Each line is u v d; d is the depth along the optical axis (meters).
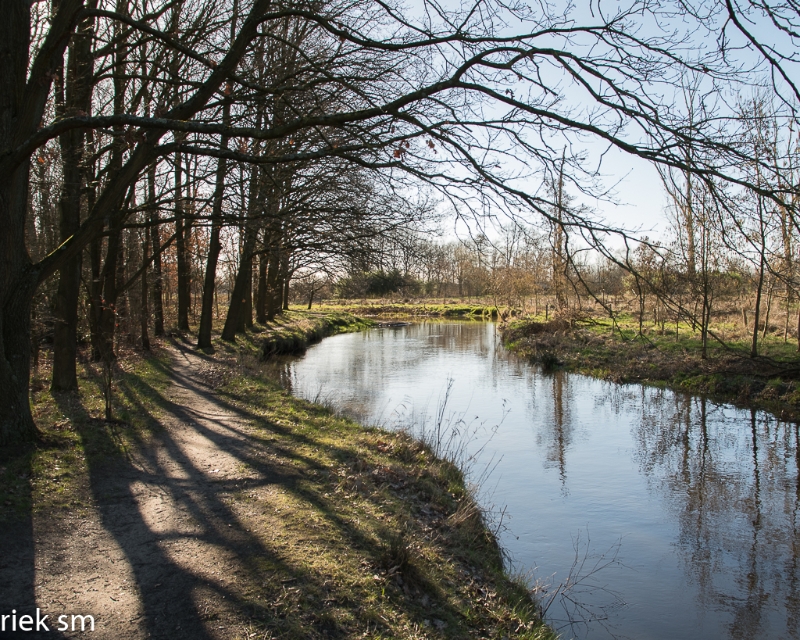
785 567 7.14
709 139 4.75
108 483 6.76
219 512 6.01
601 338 25.08
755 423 13.74
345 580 4.80
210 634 3.90
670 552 7.46
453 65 6.48
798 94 4.24
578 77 5.20
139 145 7.25
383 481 7.57
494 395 17.20
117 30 10.84
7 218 7.18
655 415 14.66
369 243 12.69
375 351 28.53
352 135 6.45
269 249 14.62
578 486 9.72
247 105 8.70
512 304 43.75
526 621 5.21
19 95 6.83
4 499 5.91
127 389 12.18
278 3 7.56
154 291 22.94
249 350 21.39
